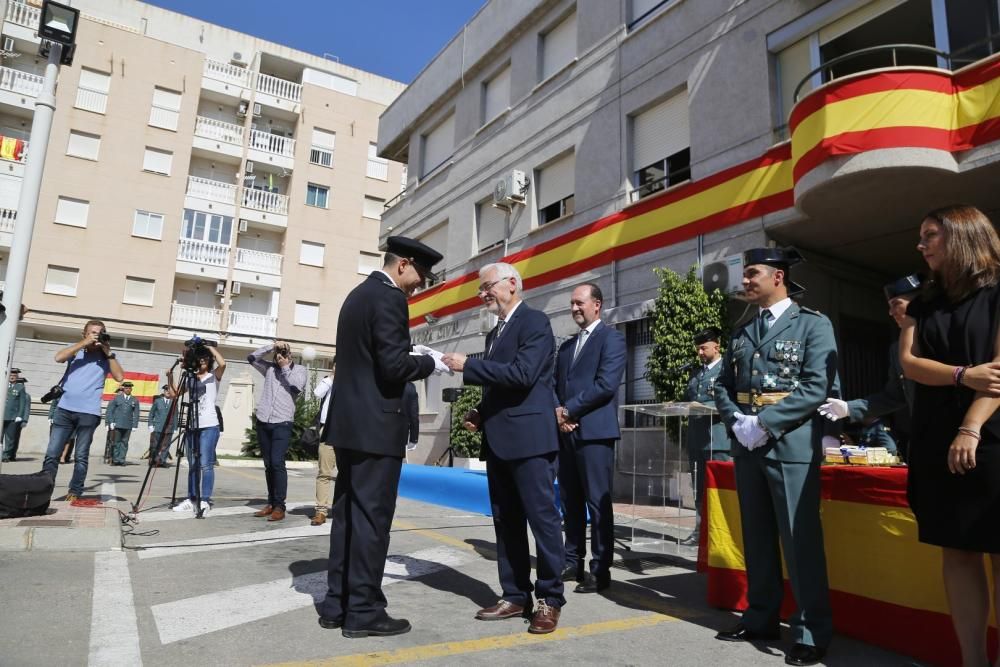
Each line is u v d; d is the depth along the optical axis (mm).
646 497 6102
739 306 8977
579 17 13242
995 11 7176
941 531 2479
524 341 3510
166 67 28906
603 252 11672
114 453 14039
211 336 28359
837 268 9609
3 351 5605
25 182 5848
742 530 3438
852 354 9609
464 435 13922
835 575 3531
